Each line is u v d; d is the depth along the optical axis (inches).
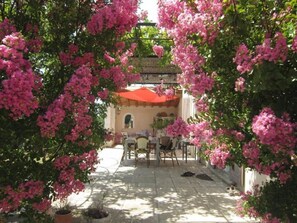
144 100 563.2
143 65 395.5
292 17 105.3
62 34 144.8
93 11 142.9
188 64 126.6
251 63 99.4
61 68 140.0
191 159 539.8
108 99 211.0
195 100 146.0
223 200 280.5
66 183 134.0
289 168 118.7
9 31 118.3
